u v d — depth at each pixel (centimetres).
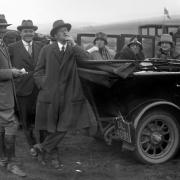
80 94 475
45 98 471
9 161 478
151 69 497
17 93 531
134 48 630
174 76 494
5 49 474
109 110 512
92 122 480
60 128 470
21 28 541
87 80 488
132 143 491
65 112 471
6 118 468
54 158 494
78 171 482
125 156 543
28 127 545
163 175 473
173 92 527
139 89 512
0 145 488
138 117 490
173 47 703
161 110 507
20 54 536
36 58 542
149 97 518
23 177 461
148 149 508
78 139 623
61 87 470
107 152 560
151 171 486
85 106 479
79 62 486
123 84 499
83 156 541
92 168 495
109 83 474
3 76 458
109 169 492
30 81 532
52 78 472
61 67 470
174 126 517
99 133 523
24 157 532
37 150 519
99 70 473
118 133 504
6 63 466
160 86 519
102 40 662
